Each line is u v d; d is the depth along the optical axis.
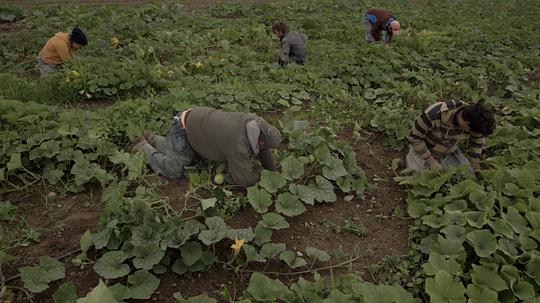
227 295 3.02
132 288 3.04
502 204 3.94
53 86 6.29
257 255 3.34
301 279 3.16
